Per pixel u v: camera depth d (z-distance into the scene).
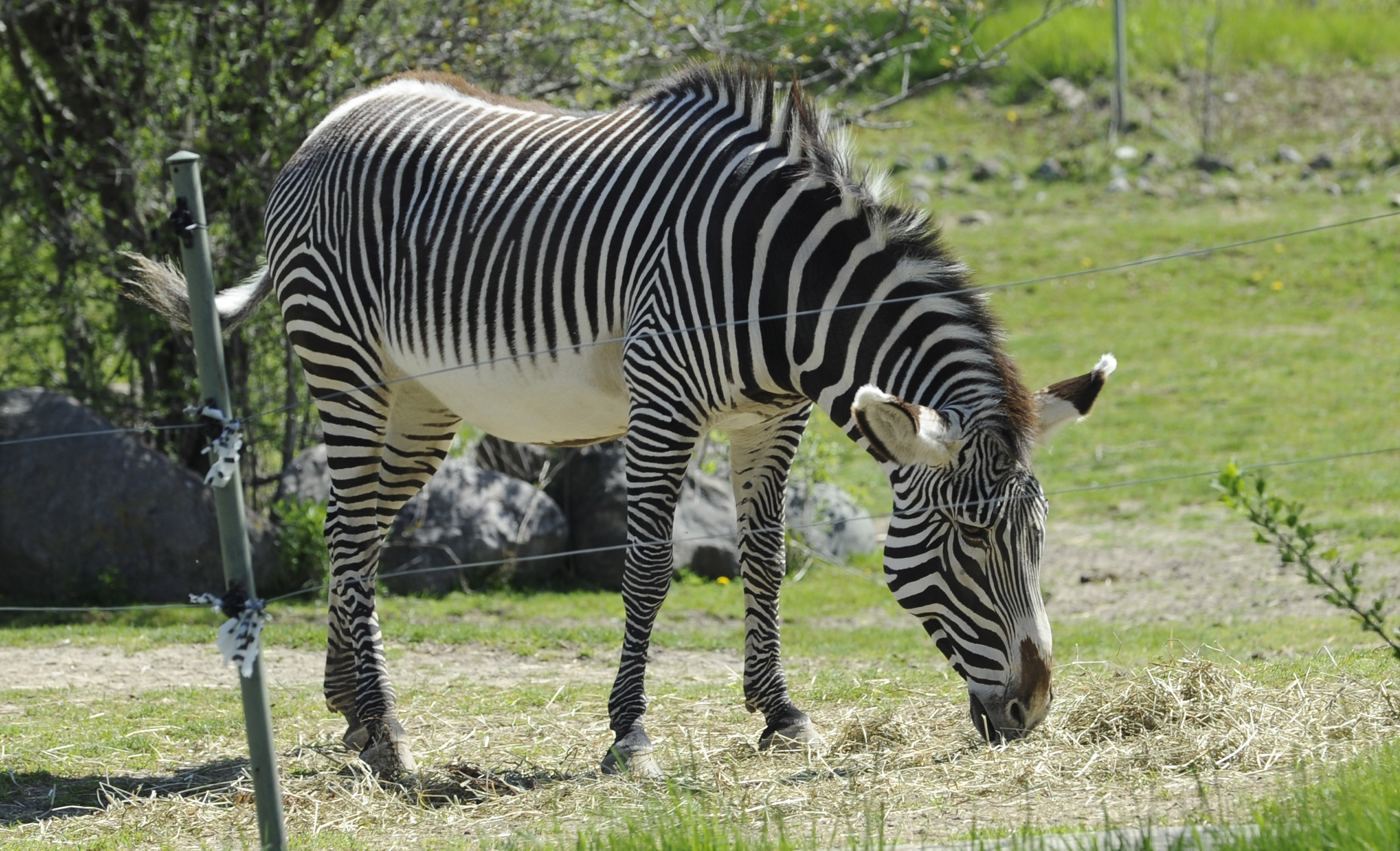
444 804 17.61
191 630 29.12
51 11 35.22
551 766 19.17
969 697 19.70
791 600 33.81
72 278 36.72
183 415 37.12
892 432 15.21
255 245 36.41
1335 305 58.09
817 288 17.22
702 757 18.80
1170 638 24.62
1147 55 85.19
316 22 36.12
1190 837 12.73
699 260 17.77
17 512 31.78
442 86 22.00
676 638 28.78
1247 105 81.19
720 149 18.14
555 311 18.92
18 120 36.72
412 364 20.55
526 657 27.52
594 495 35.59
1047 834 13.65
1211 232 66.31
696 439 18.28
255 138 35.81
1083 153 77.19
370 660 20.30
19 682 24.92
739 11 46.56
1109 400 50.12
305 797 17.62
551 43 38.75
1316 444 43.41
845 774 17.45
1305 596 31.05
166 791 18.52
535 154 19.67
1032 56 85.50
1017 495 15.87
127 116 36.16
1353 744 16.52
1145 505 40.78
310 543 32.56
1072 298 61.94
